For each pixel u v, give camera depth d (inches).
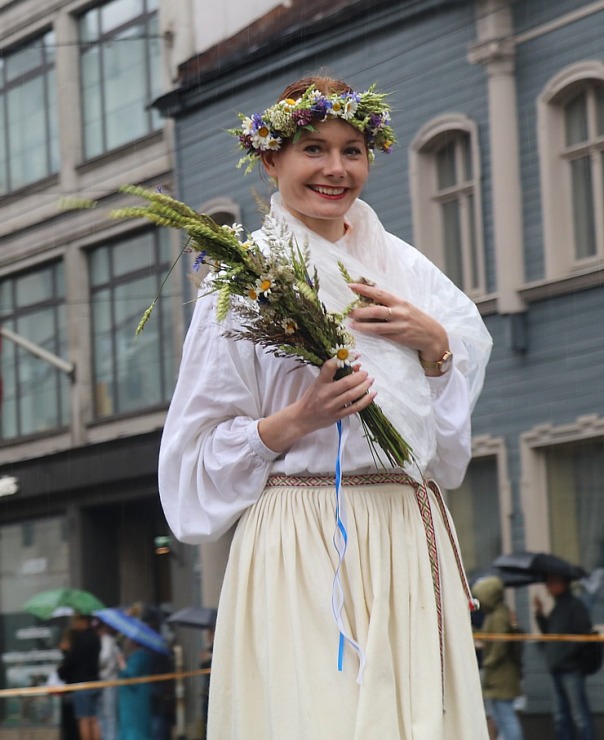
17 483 589.9
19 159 562.3
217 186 420.2
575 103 378.0
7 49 550.0
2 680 493.0
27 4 541.6
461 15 378.9
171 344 528.4
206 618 357.7
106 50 501.0
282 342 106.3
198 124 435.8
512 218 390.6
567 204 385.1
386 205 413.1
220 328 113.0
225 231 105.7
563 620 302.2
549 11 376.8
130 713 344.8
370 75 377.4
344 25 375.2
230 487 112.3
